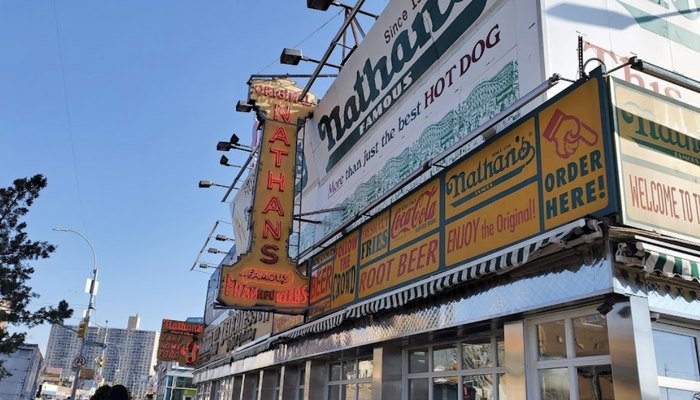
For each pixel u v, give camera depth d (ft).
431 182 24.43
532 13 21.12
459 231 21.70
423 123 28.66
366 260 29.96
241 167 60.64
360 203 34.96
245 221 62.13
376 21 33.63
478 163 21.16
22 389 123.95
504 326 19.62
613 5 22.47
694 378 15.96
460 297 21.42
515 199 18.71
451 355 25.20
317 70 39.06
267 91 41.86
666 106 16.74
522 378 18.39
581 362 16.58
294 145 40.65
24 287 71.61
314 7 37.47
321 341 35.76
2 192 72.13
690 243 15.51
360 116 36.29
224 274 35.04
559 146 17.16
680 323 16.25
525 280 17.92
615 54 21.65
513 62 21.93
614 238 14.67
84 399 247.70
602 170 15.39
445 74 27.09
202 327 106.93
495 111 22.65
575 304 16.38
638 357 14.02
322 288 35.55
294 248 46.11
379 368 28.22
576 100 16.84
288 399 42.52
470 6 25.30
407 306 25.45
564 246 15.92
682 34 24.07
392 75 32.35
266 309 35.60
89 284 91.40
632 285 14.70
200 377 91.35
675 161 16.21
